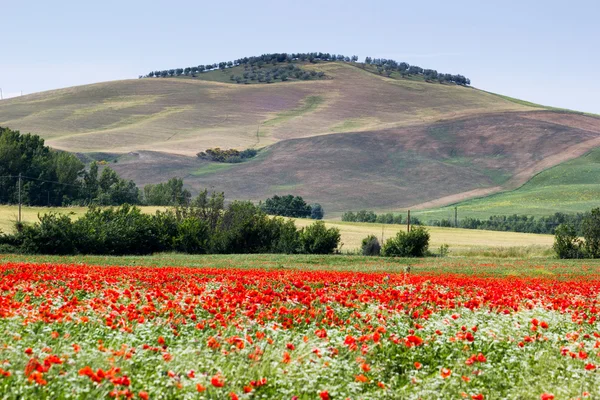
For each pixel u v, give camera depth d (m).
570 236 89.31
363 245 95.19
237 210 99.25
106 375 12.55
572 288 33.28
